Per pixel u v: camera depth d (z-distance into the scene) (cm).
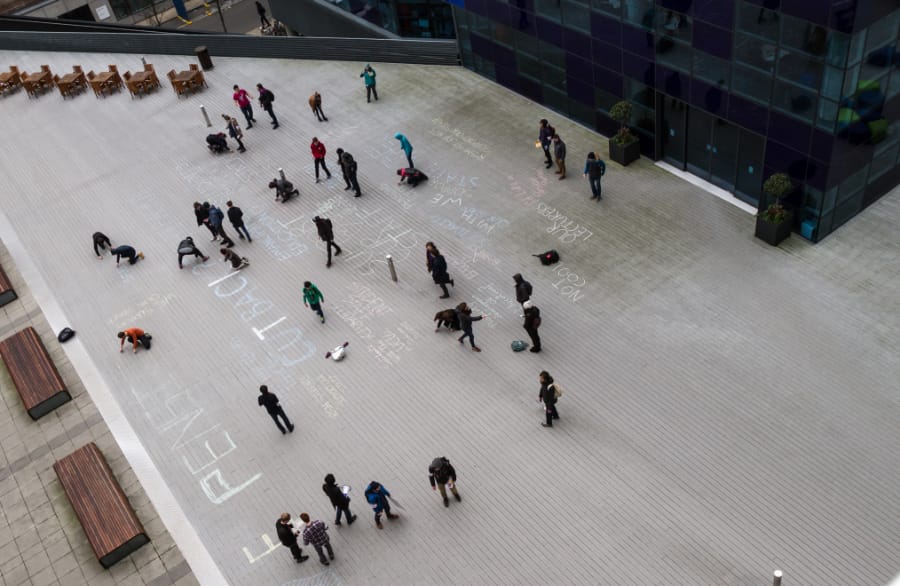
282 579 1834
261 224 2897
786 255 2394
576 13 2806
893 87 2183
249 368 2364
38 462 2220
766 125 2339
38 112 3894
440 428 2097
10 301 2770
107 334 2566
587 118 3075
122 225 3022
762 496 1812
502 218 2725
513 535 1831
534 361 2219
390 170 3044
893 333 2109
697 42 2405
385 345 2353
